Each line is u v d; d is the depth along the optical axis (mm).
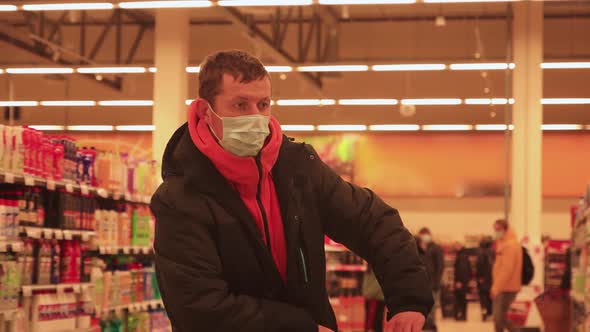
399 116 18750
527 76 14180
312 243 1906
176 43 13422
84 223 7078
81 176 7066
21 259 6141
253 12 12484
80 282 7043
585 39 17344
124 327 8148
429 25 17562
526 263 11469
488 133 19219
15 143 5961
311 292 1893
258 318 1729
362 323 13633
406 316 1818
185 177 1805
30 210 6234
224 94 1803
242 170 1804
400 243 1907
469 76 17969
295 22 17859
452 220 19469
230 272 1811
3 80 17750
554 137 19203
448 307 18672
